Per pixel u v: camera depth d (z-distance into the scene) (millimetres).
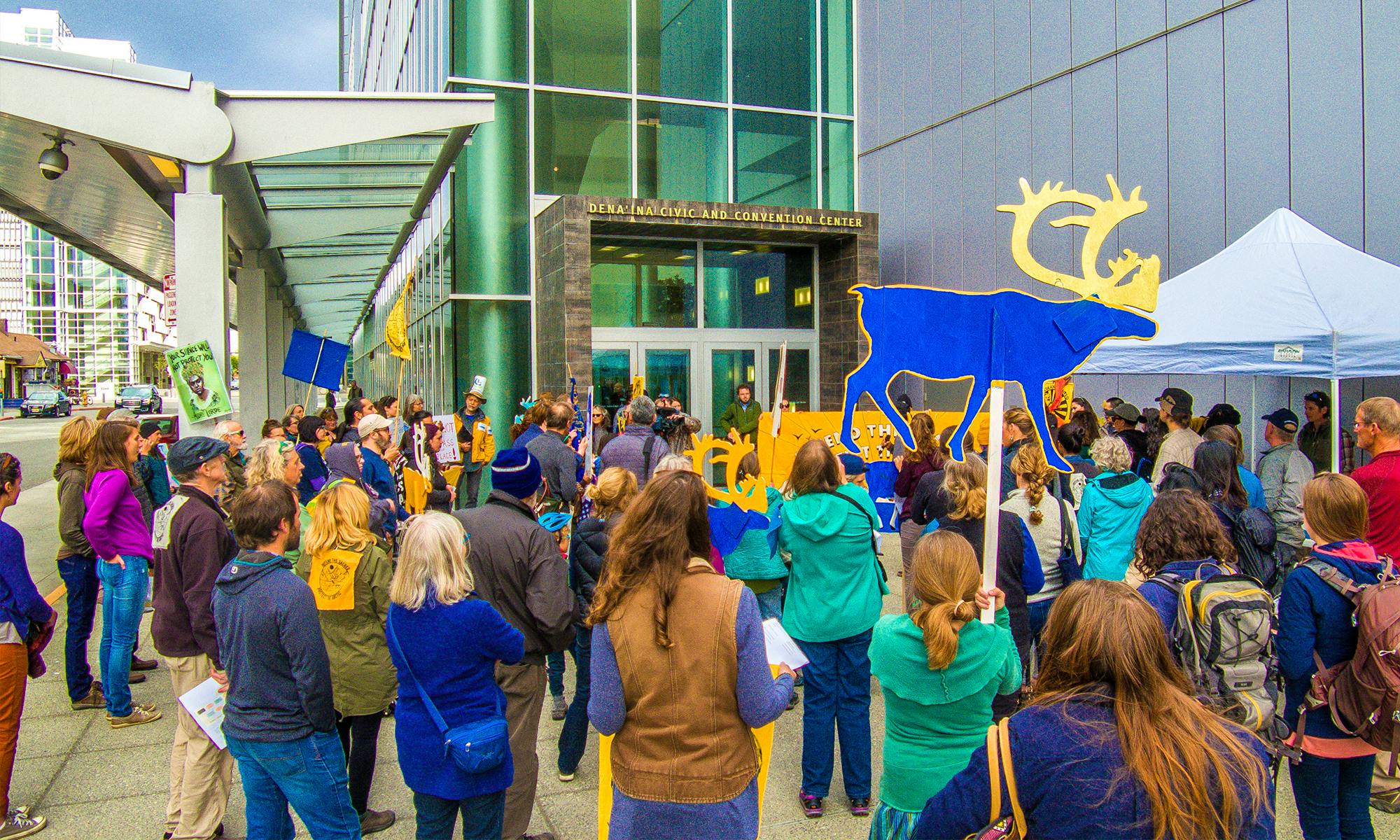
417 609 3102
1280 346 6992
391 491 7473
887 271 15180
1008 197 12695
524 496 3984
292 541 3426
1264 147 9562
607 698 2604
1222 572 3309
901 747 3006
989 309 7582
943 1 13859
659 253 14945
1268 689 3357
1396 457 4836
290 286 22938
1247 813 1688
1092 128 11453
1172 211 10508
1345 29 8852
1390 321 6820
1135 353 7719
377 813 4277
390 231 16016
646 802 2562
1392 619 3244
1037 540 4785
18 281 100500
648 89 14609
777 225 13805
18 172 10742
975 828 1827
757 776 2758
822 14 15805
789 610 4434
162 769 4832
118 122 8367
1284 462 6230
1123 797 1696
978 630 2902
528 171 13930
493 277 13797
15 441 30797
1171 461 6941
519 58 13938
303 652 3211
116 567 5293
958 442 7602
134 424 5609
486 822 3205
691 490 2664
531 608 3791
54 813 4336
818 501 4328
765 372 15453
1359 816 3516
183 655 4012
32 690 6074
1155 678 1776
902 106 14758
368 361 31844
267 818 3383
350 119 8906
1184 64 10359
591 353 12648
